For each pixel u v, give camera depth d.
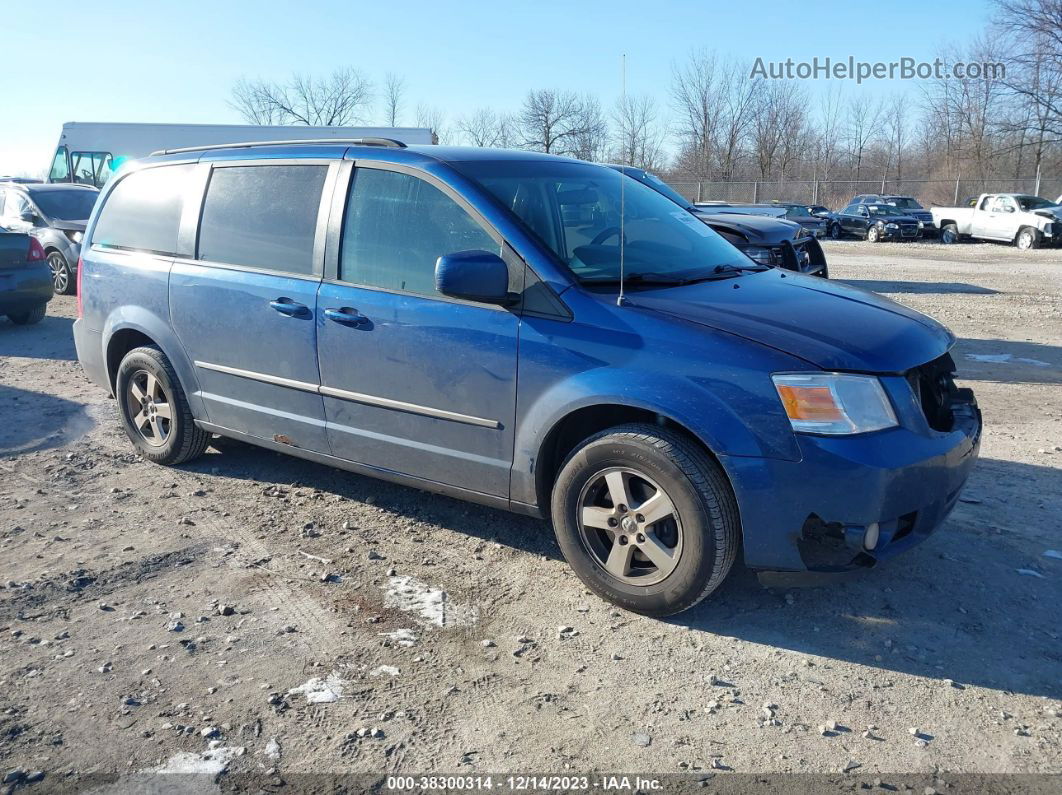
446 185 3.87
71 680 3.08
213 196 4.78
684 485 3.25
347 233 4.16
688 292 3.67
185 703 2.95
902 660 3.21
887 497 3.11
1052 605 3.59
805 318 3.47
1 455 5.50
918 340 3.49
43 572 3.88
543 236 3.71
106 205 5.45
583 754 2.71
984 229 27.83
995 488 4.88
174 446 5.12
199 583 3.81
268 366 4.46
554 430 3.57
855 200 33.56
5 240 9.69
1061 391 7.30
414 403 3.93
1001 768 2.64
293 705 2.94
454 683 3.08
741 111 41.97
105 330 5.32
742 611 3.56
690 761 2.68
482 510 4.61
